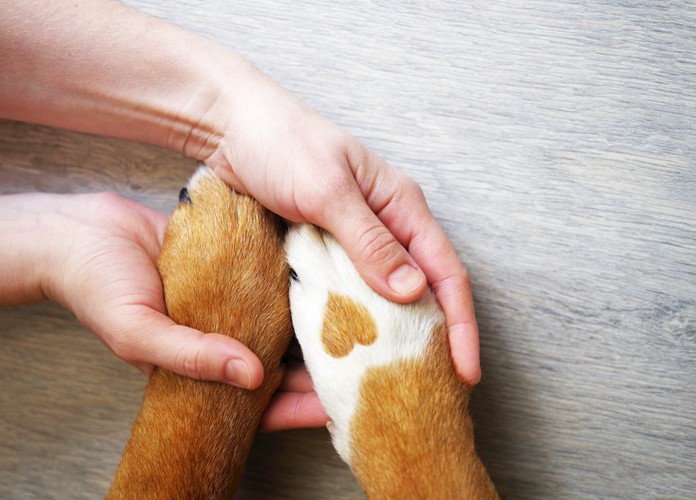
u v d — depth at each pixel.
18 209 0.54
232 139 0.51
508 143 0.57
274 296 0.49
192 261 0.49
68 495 0.57
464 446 0.46
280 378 0.51
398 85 0.58
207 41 0.53
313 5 0.58
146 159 0.58
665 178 0.57
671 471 0.55
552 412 0.56
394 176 0.51
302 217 0.50
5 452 0.57
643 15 0.58
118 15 0.53
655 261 0.56
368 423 0.46
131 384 0.57
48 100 0.54
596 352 0.56
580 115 0.57
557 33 0.58
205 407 0.48
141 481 0.47
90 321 0.52
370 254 0.47
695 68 0.58
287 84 0.58
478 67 0.58
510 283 0.57
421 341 0.47
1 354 0.58
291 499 0.56
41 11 0.52
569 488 0.56
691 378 0.56
